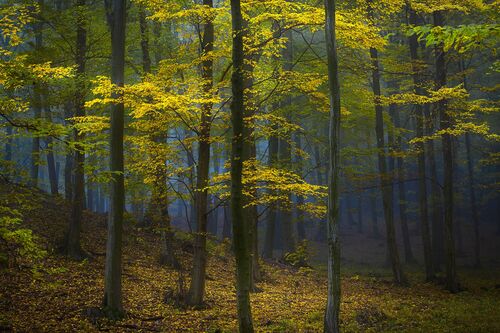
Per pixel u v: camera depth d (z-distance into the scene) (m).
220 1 14.38
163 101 10.05
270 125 13.69
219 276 16.91
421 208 21.20
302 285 17.77
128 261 15.90
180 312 11.25
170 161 12.88
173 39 16.27
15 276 11.30
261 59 16.20
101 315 9.94
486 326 10.70
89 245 16.27
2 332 8.08
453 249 18.14
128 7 15.66
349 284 18.81
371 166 29.64
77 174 14.77
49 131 7.29
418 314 12.27
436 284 19.83
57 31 14.55
